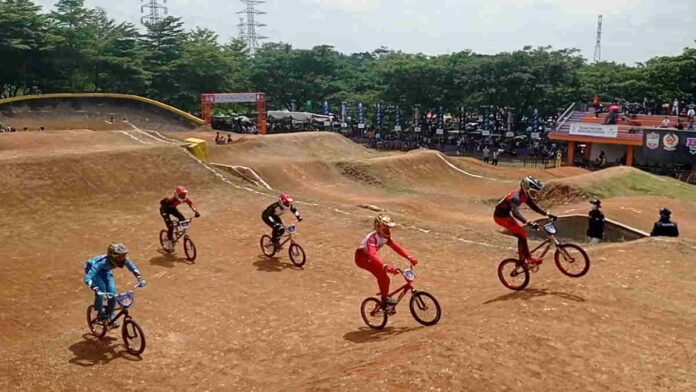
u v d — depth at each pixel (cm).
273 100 8762
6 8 5928
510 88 5969
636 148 5050
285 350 1110
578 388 745
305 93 8500
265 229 2030
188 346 1164
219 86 7569
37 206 2112
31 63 6181
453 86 6431
